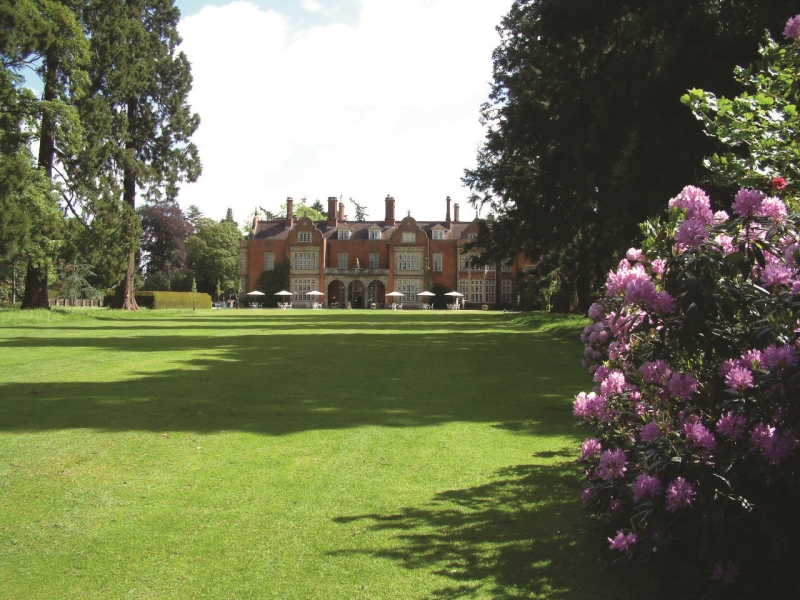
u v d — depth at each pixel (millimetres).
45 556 4023
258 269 80188
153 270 77000
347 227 82250
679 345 3334
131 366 12750
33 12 27203
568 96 17812
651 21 13602
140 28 36500
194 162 41000
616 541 3219
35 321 29562
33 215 28328
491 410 8344
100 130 33219
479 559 3920
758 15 11508
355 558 3961
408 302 77500
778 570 3262
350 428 7324
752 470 3133
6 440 6699
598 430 3996
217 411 8250
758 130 4328
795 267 3264
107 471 5707
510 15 29266
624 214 14266
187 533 4367
